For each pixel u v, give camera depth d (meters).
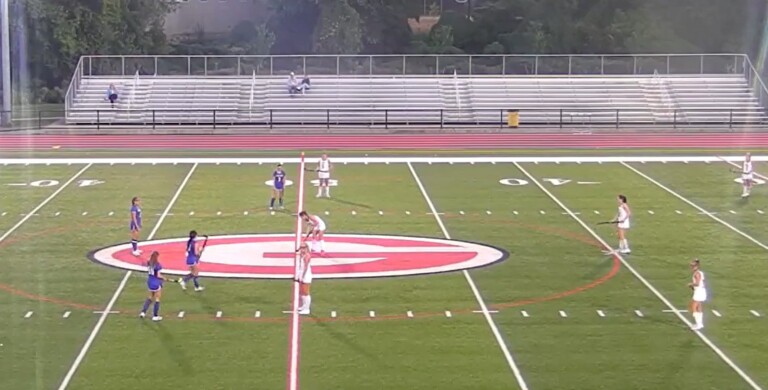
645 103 57.12
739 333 20.70
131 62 58.31
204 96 57.00
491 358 19.17
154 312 21.31
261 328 20.86
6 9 54.28
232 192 35.88
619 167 41.38
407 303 22.70
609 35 76.81
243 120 55.34
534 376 18.23
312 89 57.44
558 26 77.88
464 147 47.03
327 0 76.44
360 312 21.98
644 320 21.59
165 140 49.31
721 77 58.84
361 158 43.47
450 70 59.56
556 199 34.94
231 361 18.89
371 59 59.06
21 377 18.06
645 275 25.20
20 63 70.12
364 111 56.31
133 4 75.81
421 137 50.53
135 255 26.94
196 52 75.75
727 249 27.94
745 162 35.44
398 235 29.55
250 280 24.48
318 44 75.56
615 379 18.12
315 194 35.59
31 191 36.00
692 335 20.58
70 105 56.06
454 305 22.58
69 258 26.66
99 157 43.78
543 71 59.62
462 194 35.75
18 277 24.75
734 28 76.44
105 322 21.25
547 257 27.00
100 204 33.78
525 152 45.44
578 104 56.94
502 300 22.98
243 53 75.69
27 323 21.19
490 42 78.62
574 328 21.02
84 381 17.88
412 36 79.38
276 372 18.33
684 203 34.34
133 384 17.73
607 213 32.69
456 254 27.27
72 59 72.69
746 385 17.84
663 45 75.94
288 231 29.89
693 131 52.84
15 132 52.34
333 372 18.34
